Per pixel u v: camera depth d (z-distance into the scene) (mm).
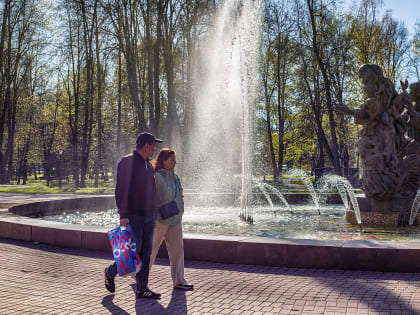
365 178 10266
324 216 12062
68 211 14055
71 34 30172
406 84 10312
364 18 28062
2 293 4504
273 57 32281
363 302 4137
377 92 9969
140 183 4461
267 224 10211
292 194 16297
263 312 3918
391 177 9844
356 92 30984
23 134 44625
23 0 33562
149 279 5156
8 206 11492
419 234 8719
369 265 5473
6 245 7398
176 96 28000
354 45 27656
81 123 39594
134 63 26531
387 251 5414
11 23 34062
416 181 10039
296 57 29391
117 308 4059
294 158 47969
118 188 4414
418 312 3820
